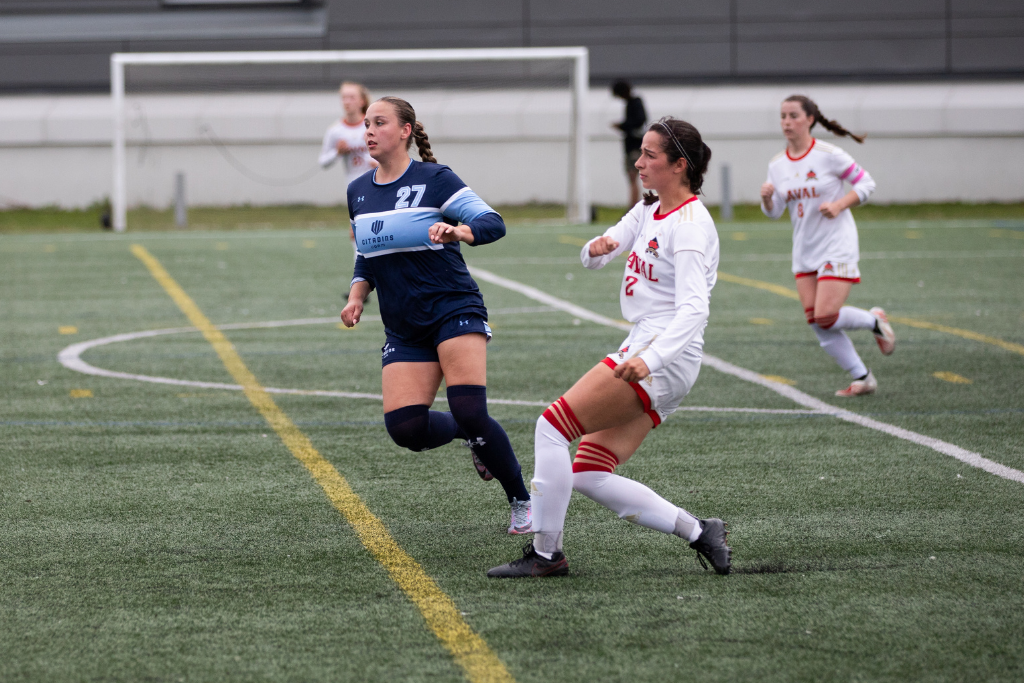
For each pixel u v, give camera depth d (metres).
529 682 12.54
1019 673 12.71
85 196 94.12
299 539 17.64
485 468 18.58
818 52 96.56
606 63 97.19
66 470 21.64
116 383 29.94
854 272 27.75
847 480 20.80
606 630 13.99
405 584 15.64
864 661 13.05
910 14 95.69
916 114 93.12
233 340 36.69
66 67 95.44
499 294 47.22
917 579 15.70
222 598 15.09
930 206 91.56
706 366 32.22
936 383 29.66
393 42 95.88
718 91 96.06
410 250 16.53
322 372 31.53
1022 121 92.12
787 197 28.28
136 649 13.44
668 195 15.30
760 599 15.00
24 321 40.28
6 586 15.52
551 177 93.50
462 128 93.31
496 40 96.25
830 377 30.67
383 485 20.72
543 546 15.81
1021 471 21.31
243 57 76.06
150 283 50.12
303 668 12.91
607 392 15.26
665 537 17.73
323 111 93.00
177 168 93.00
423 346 17.19
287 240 69.19
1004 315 40.81
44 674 12.76
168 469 21.77
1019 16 95.00
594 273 53.75
